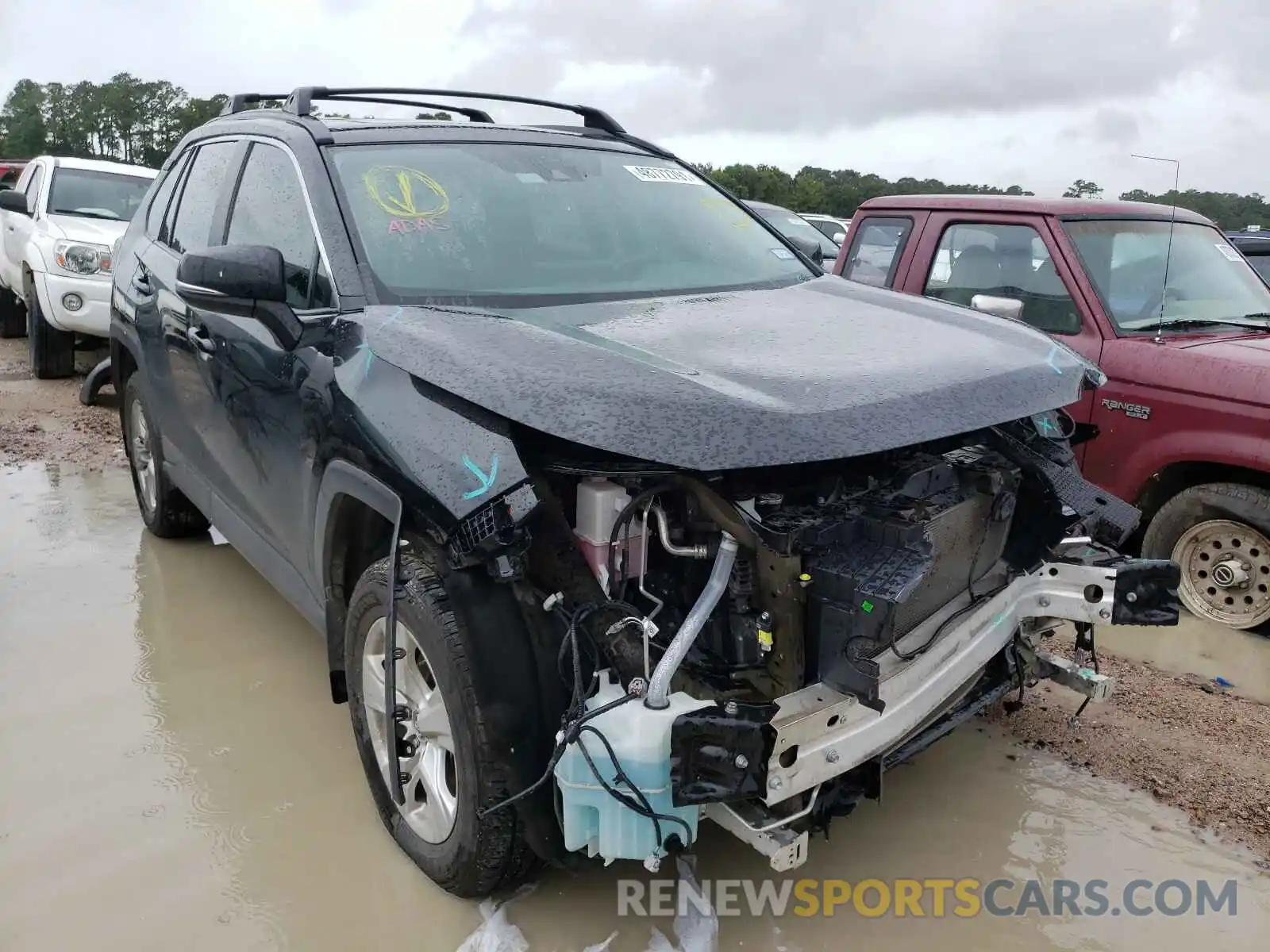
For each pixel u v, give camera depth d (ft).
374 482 8.52
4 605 15.07
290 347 10.06
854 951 8.48
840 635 7.52
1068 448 10.75
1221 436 14.15
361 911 8.90
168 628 14.38
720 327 9.66
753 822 7.56
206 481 14.12
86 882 9.21
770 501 7.92
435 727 8.61
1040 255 16.97
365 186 10.83
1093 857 9.73
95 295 28.78
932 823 10.24
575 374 7.88
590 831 7.59
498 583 8.05
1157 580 9.81
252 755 11.30
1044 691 12.94
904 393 8.15
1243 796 10.68
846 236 20.83
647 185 13.05
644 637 7.46
